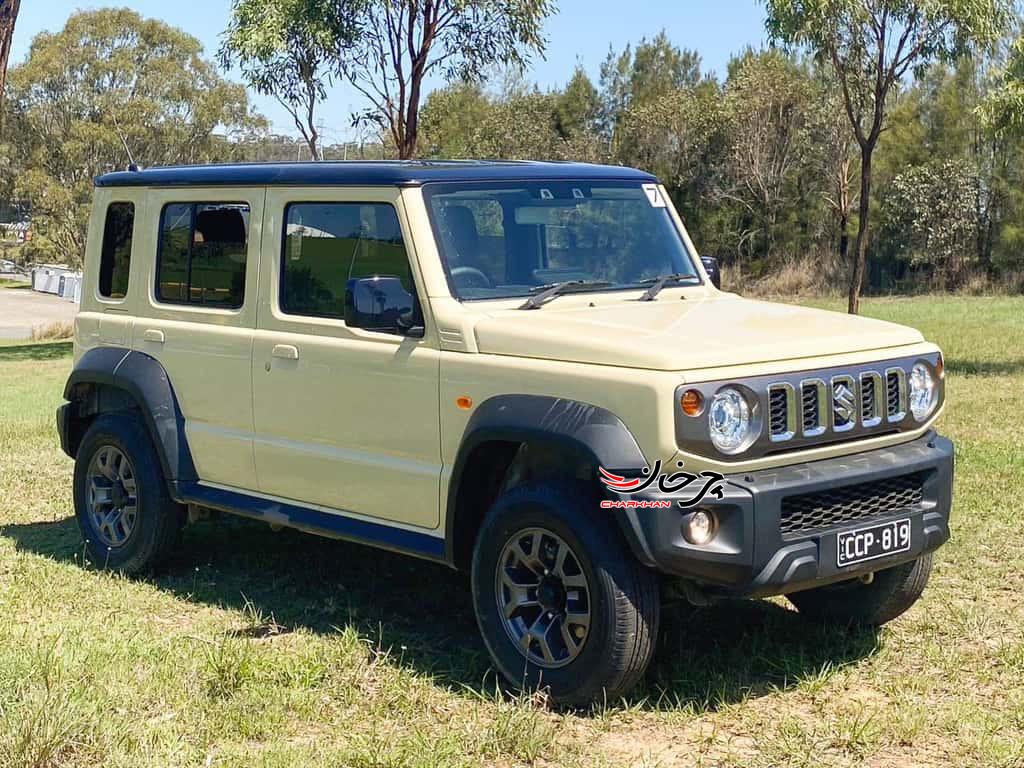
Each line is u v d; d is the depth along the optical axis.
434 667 5.22
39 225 64.56
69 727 4.27
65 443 7.23
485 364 4.98
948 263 40.53
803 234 44.56
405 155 17.30
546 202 5.70
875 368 4.91
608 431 4.52
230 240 6.23
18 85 60.72
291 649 5.40
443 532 5.24
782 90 43.84
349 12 16.95
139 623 5.80
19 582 6.49
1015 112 18.75
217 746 4.36
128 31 62.09
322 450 5.72
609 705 4.74
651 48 54.81
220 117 62.97
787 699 4.89
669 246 6.10
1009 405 12.67
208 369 6.27
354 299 5.22
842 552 4.68
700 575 4.45
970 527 7.31
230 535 7.56
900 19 18.17
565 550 4.70
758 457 4.56
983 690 4.95
